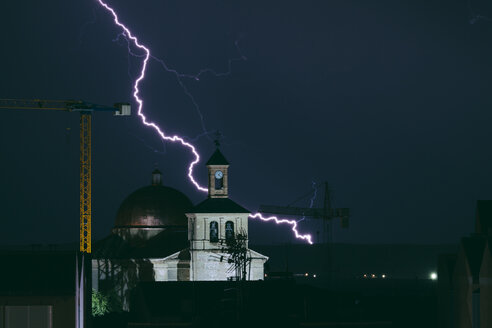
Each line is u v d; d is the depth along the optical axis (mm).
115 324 119312
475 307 72688
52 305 78500
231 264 135625
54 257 79688
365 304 105125
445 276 83000
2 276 78750
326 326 98125
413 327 102438
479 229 83750
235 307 105375
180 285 111688
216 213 135875
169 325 103312
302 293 106938
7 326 78438
